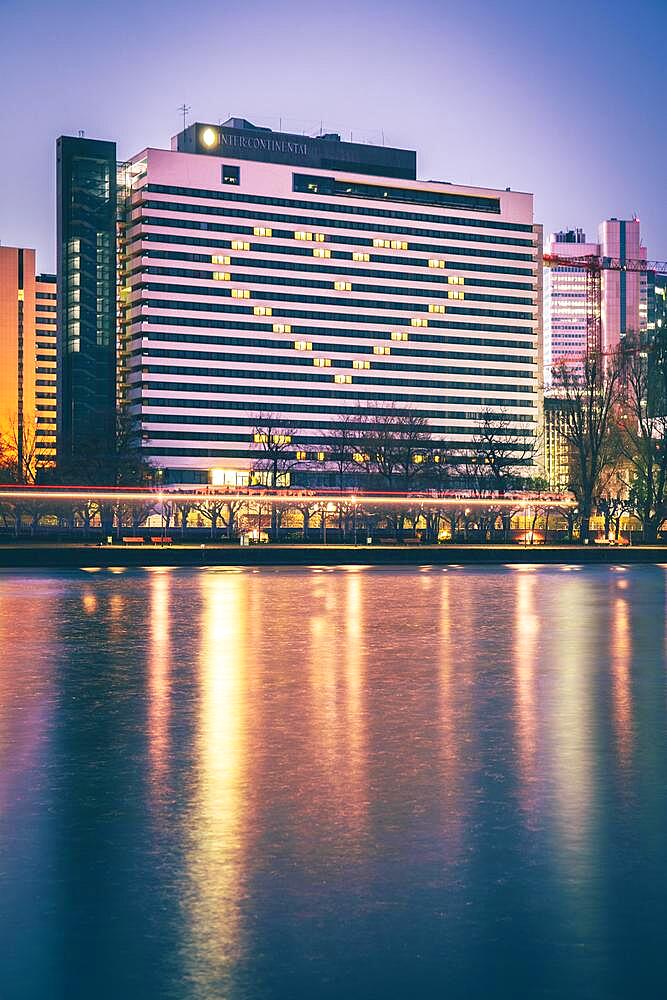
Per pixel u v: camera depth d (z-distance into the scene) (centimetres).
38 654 2781
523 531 13138
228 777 1368
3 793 1287
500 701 2000
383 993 724
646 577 6969
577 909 876
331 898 903
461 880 948
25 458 18388
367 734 1666
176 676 2350
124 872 976
